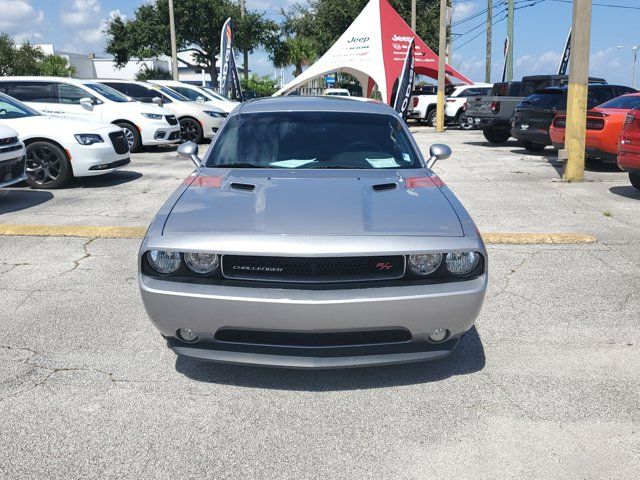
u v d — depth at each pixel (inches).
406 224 120.3
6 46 1717.5
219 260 113.7
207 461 101.1
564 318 161.9
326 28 1380.4
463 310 115.2
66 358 137.1
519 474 98.0
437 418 114.3
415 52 907.4
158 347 143.1
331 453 103.6
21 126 340.8
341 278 112.7
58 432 108.7
